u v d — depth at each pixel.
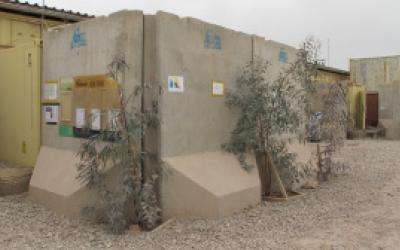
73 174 6.34
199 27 6.41
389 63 25.19
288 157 7.37
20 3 10.27
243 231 5.41
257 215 6.11
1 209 6.28
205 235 5.24
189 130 6.24
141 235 5.26
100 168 5.90
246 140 6.97
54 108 7.23
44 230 5.46
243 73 7.11
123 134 5.42
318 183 8.41
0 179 7.02
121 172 5.57
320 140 8.88
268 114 6.93
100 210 5.77
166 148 5.88
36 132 7.61
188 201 5.84
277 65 8.41
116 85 5.92
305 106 8.25
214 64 6.68
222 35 6.84
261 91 6.90
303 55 7.73
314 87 8.13
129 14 5.88
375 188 8.03
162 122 5.79
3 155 8.54
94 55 6.36
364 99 21.20
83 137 6.52
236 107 7.06
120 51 5.92
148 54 5.91
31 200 6.80
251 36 7.51
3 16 10.48
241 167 6.79
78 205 5.98
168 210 5.84
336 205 6.77
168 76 5.91
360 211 6.45
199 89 6.42
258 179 6.85
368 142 17.45
